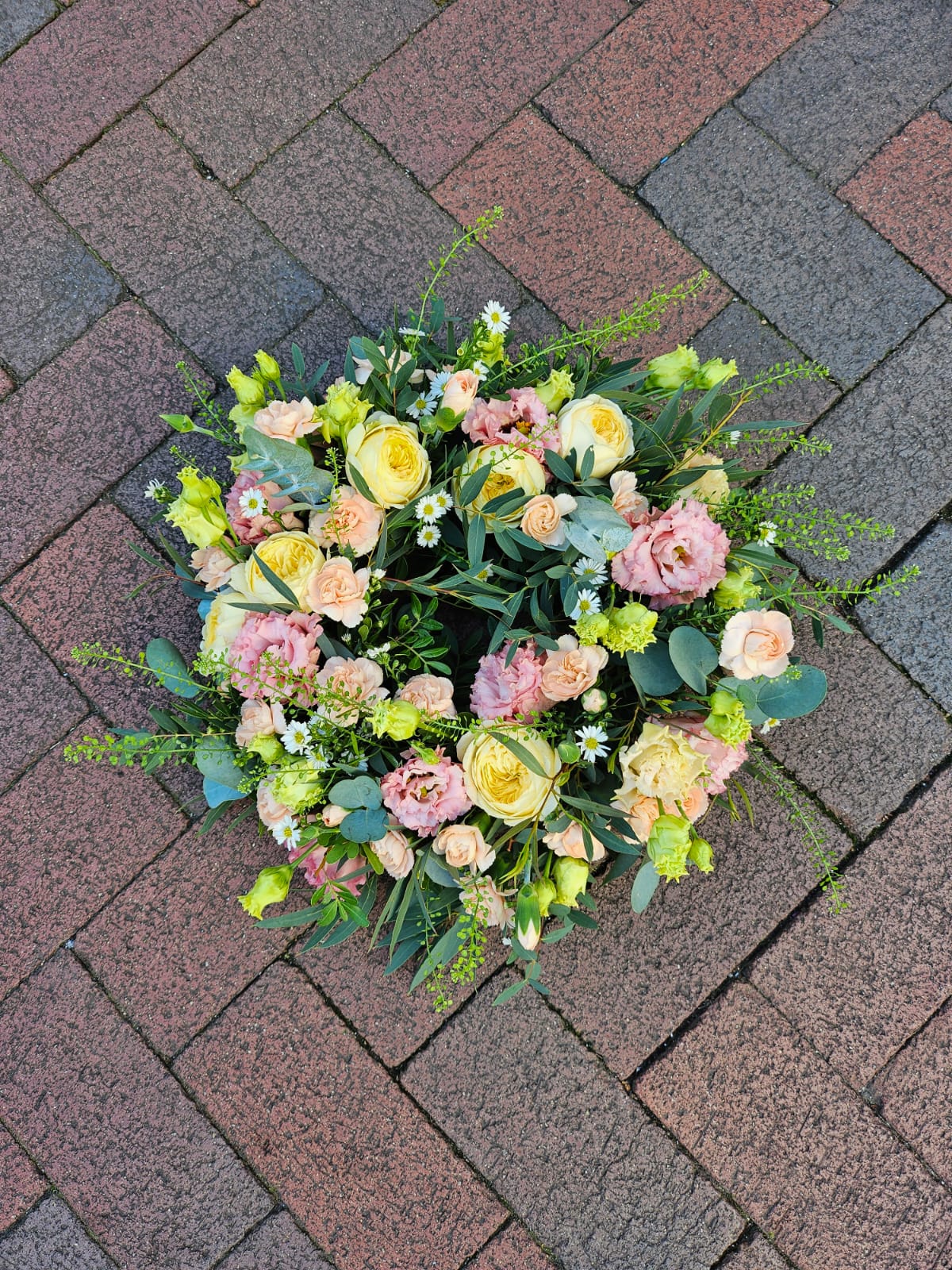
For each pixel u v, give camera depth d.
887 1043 1.69
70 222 1.80
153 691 1.72
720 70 1.84
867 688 1.74
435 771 1.26
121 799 1.72
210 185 1.81
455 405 1.24
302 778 1.24
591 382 1.46
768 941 1.71
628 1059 1.68
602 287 1.80
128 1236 1.65
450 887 1.43
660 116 1.83
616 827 1.35
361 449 1.23
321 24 1.83
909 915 1.71
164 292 1.79
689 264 1.81
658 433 1.36
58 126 1.82
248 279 1.79
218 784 1.53
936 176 1.82
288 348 1.78
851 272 1.80
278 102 1.82
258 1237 1.65
